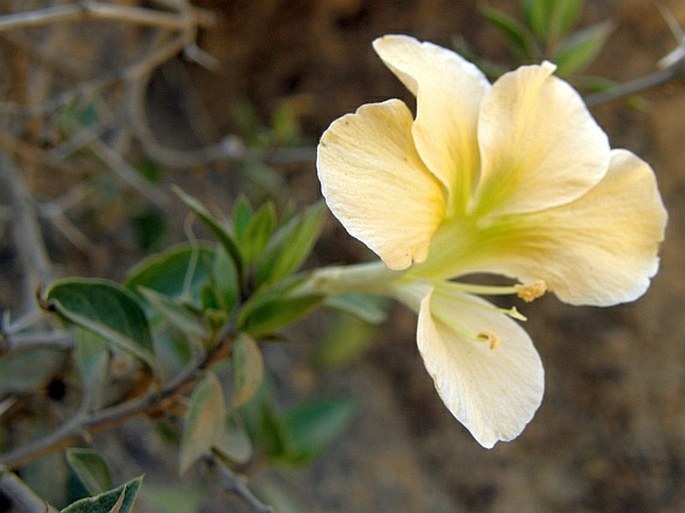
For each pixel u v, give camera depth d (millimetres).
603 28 174
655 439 261
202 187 278
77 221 239
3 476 96
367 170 85
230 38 279
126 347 109
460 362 98
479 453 271
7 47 162
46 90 211
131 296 111
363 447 264
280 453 186
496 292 105
